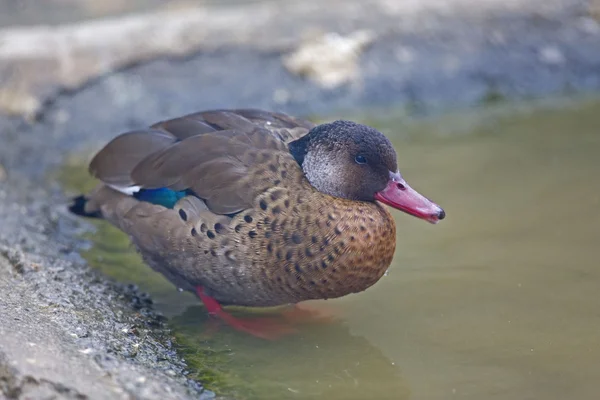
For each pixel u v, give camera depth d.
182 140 9.47
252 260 8.80
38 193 12.54
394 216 11.84
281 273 8.82
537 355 8.38
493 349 8.55
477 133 14.51
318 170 9.26
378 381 8.08
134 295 9.70
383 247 9.03
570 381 7.88
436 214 9.12
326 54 16.08
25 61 15.05
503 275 10.04
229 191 8.88
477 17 16.81
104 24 16.45
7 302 8.10
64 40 15.71
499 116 15.29
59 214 11.88
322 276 8.83
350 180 9.24
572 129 14.41
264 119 10.00
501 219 11.40
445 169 12.97
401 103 15.84
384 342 8.83
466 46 16.47
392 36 16.45
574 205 11.68
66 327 7.86
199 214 8.97
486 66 16.31
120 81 15.30
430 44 16.45
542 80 16.25
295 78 15.82
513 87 16.16
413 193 9.26
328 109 15.62
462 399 7.66
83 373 6.92
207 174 9.05
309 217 8.75
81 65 15.27
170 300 9.86
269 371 8.27
